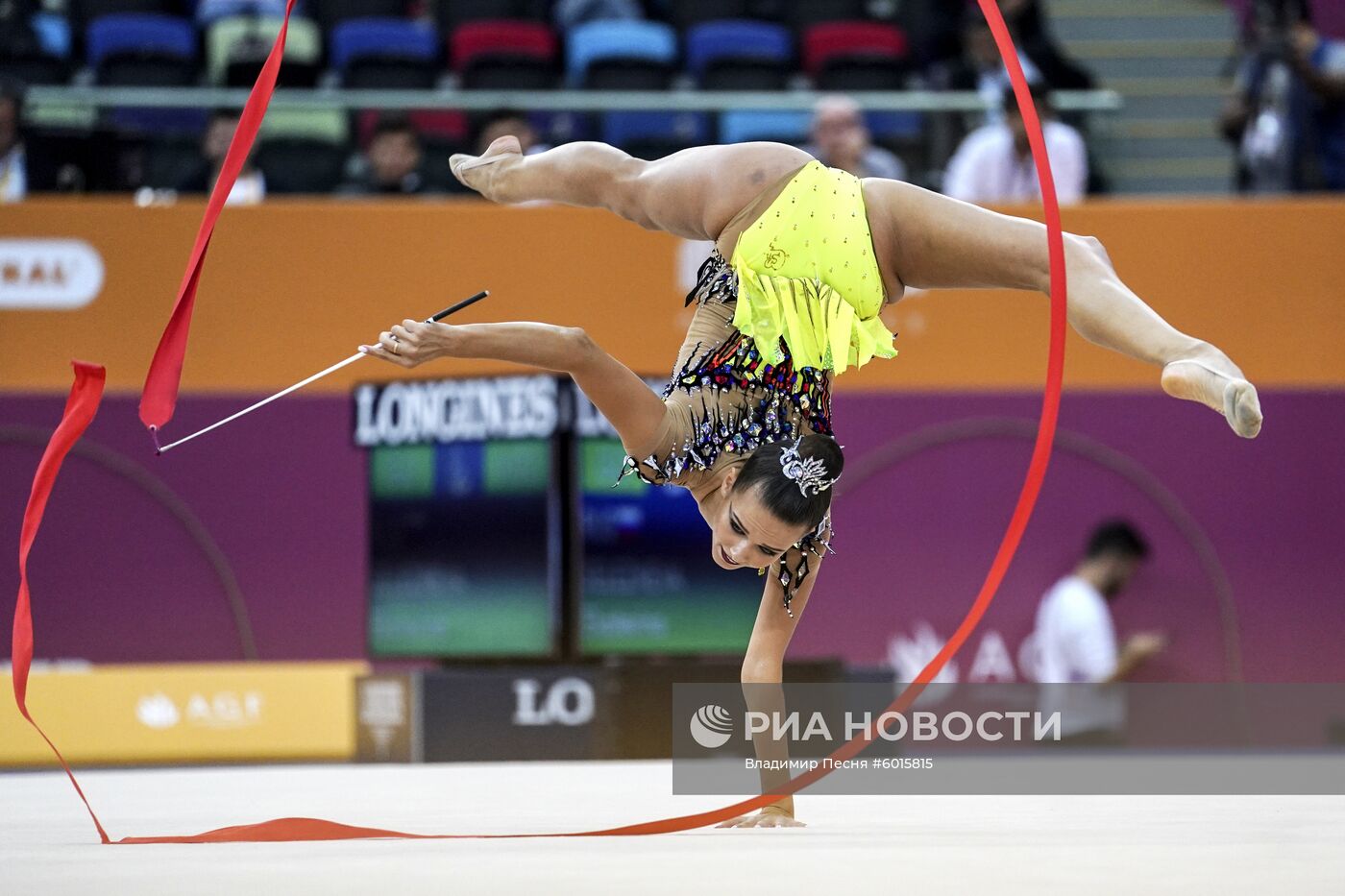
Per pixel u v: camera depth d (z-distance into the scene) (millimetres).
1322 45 24656
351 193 21469
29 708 17016
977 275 8367
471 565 16422
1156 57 28234
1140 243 19250
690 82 25172
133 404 20047
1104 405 20828
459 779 14078
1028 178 21750
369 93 21531
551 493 16109
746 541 8062
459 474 16484
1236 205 19312
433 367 19094
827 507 8242
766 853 6938
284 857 7004
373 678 17109
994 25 7598
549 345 7781
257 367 18828
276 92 21500
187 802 11516
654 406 8023
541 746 16562
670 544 16312
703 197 8562
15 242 18734
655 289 19047
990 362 19281
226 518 20188
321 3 26875
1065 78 25047
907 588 20547
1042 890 5449
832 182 8438
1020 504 7508
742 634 16359
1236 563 20828
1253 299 19266
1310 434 20984
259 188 21172
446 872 6164
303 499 20250
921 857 6711
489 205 19016
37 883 5934
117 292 18797
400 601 16703
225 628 20078
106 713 17141
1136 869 6184
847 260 8336
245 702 17297
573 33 26094
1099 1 28859
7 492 19812
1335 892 5418
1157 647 19984
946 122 22281
